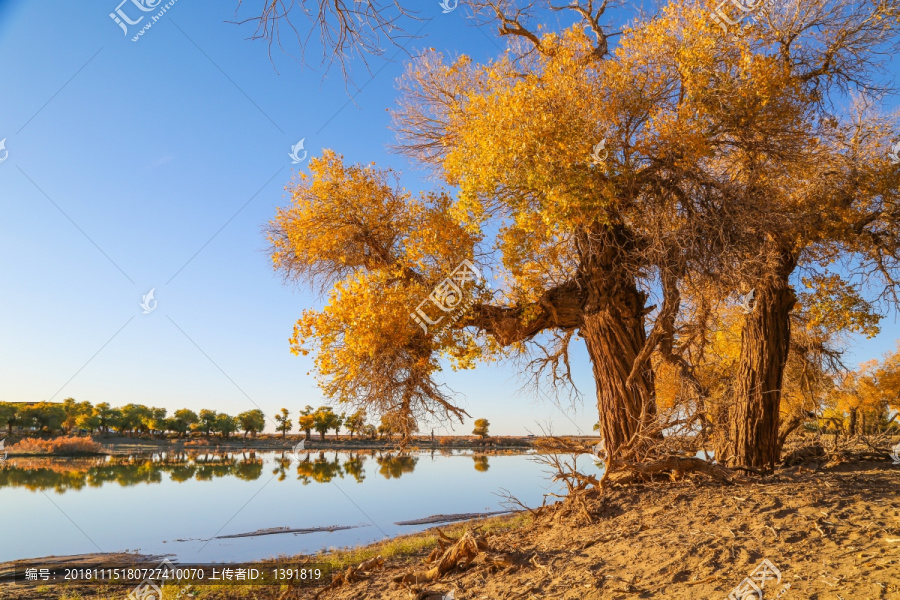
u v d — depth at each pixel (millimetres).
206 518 25906
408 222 12844
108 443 89188
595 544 7539
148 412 106562
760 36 11719
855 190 12758
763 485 8852
